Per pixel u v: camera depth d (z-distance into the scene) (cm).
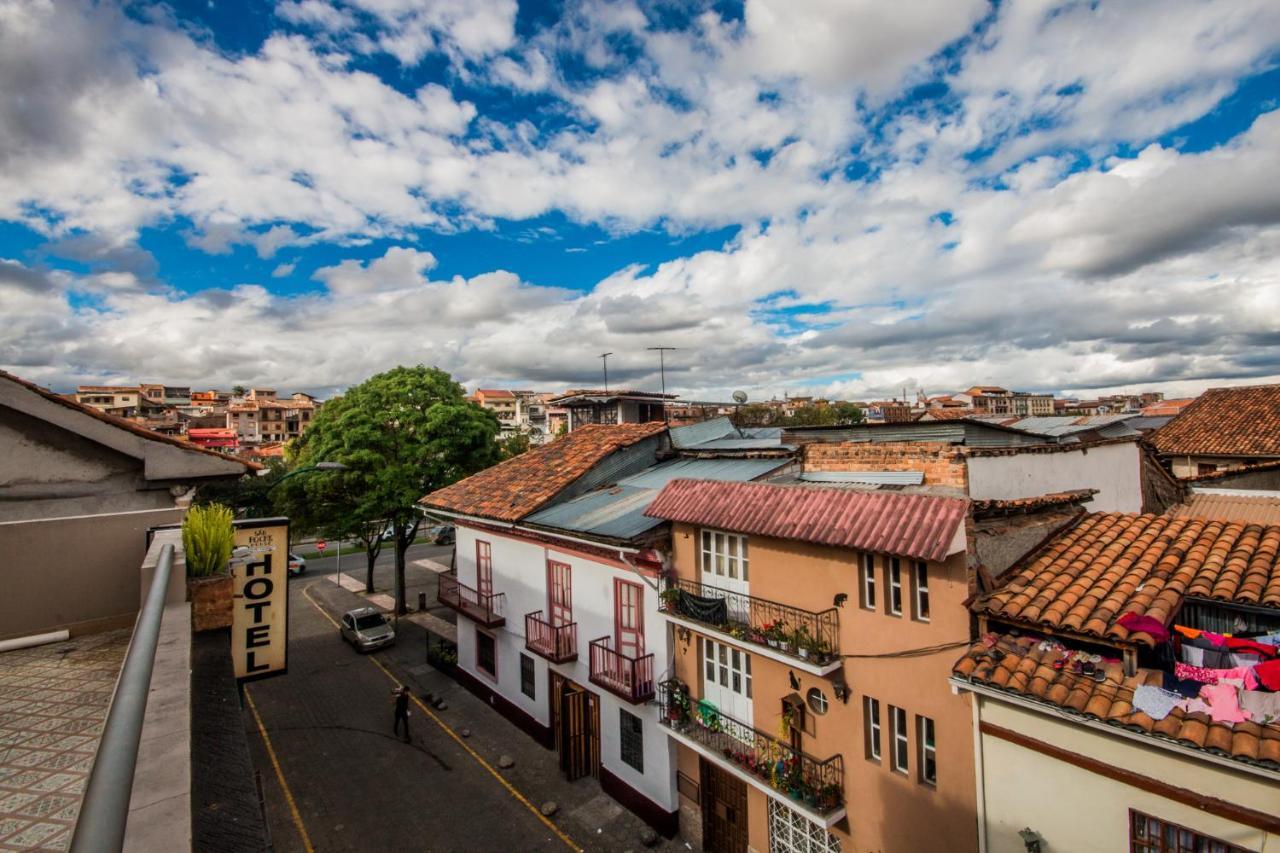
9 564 636
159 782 298
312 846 1363
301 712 1972
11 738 430
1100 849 764
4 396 840
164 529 723
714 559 1311
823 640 1080
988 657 857
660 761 1402
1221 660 744
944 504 947
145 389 10838
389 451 2791
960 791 923
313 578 3781
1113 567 938
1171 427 2598
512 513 1714
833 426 1658
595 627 1543
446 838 1386
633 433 2052
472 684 2088
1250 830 654
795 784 1072
